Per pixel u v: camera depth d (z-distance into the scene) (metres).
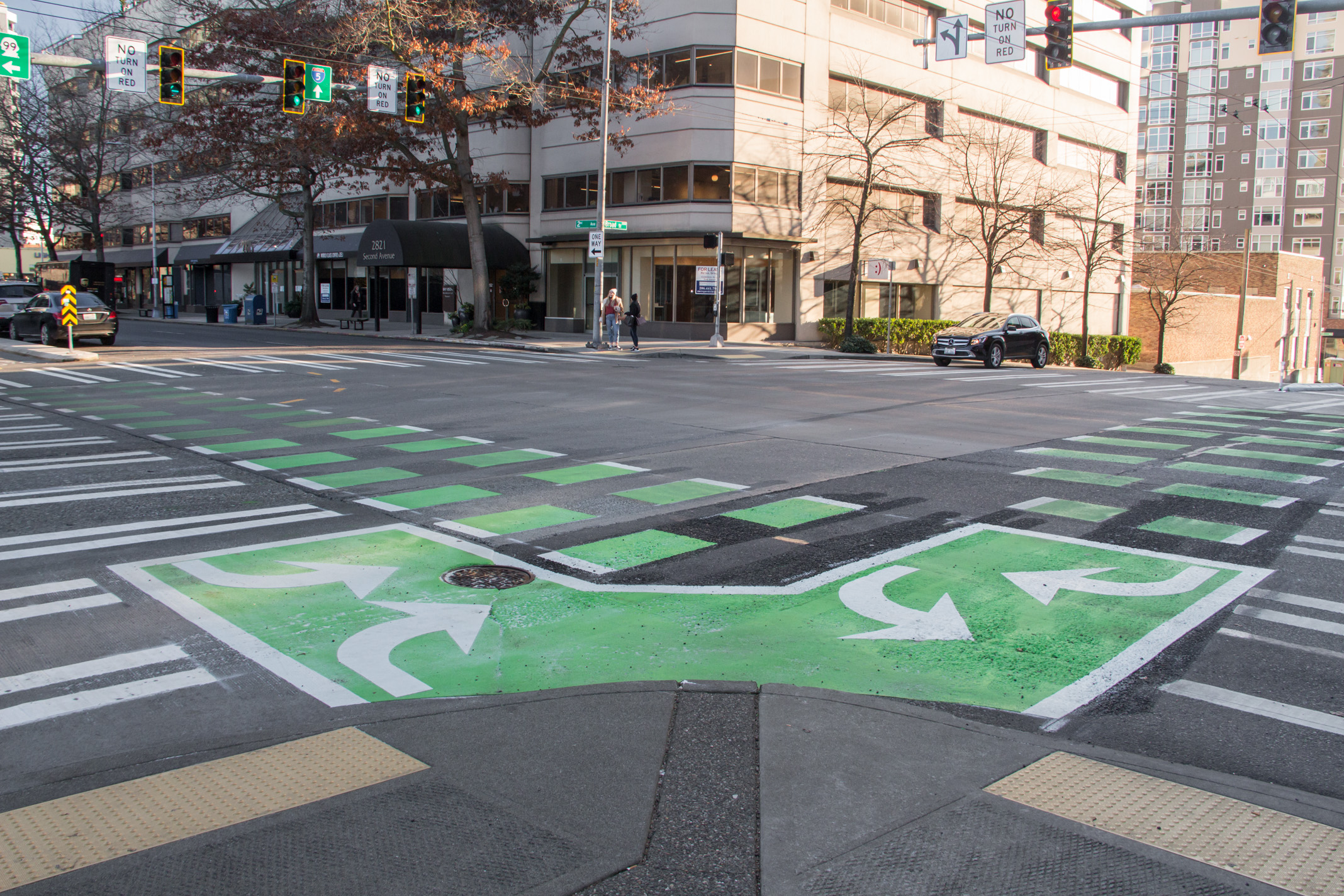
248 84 40.50
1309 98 85.75
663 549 7.45
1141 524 8.32
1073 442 13.02
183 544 7.46
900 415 15.56
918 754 3.97
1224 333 59.81
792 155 36.06
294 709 4.50
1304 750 4.18
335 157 38.94
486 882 3.04
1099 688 4.86
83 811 3.48
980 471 10.74
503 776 3.76
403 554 7.25
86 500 8.92
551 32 39.47
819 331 38.16
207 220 63.47
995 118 44.09
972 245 43.59
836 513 8.65
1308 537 7.88
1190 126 91.00
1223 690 4.83
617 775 3.78
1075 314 51.50
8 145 58.22
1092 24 17.03
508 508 8.81
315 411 15.47
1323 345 82.69
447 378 21.02
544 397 17.56
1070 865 3.17
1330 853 3.25
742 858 3.20
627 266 37.75
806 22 35.94
